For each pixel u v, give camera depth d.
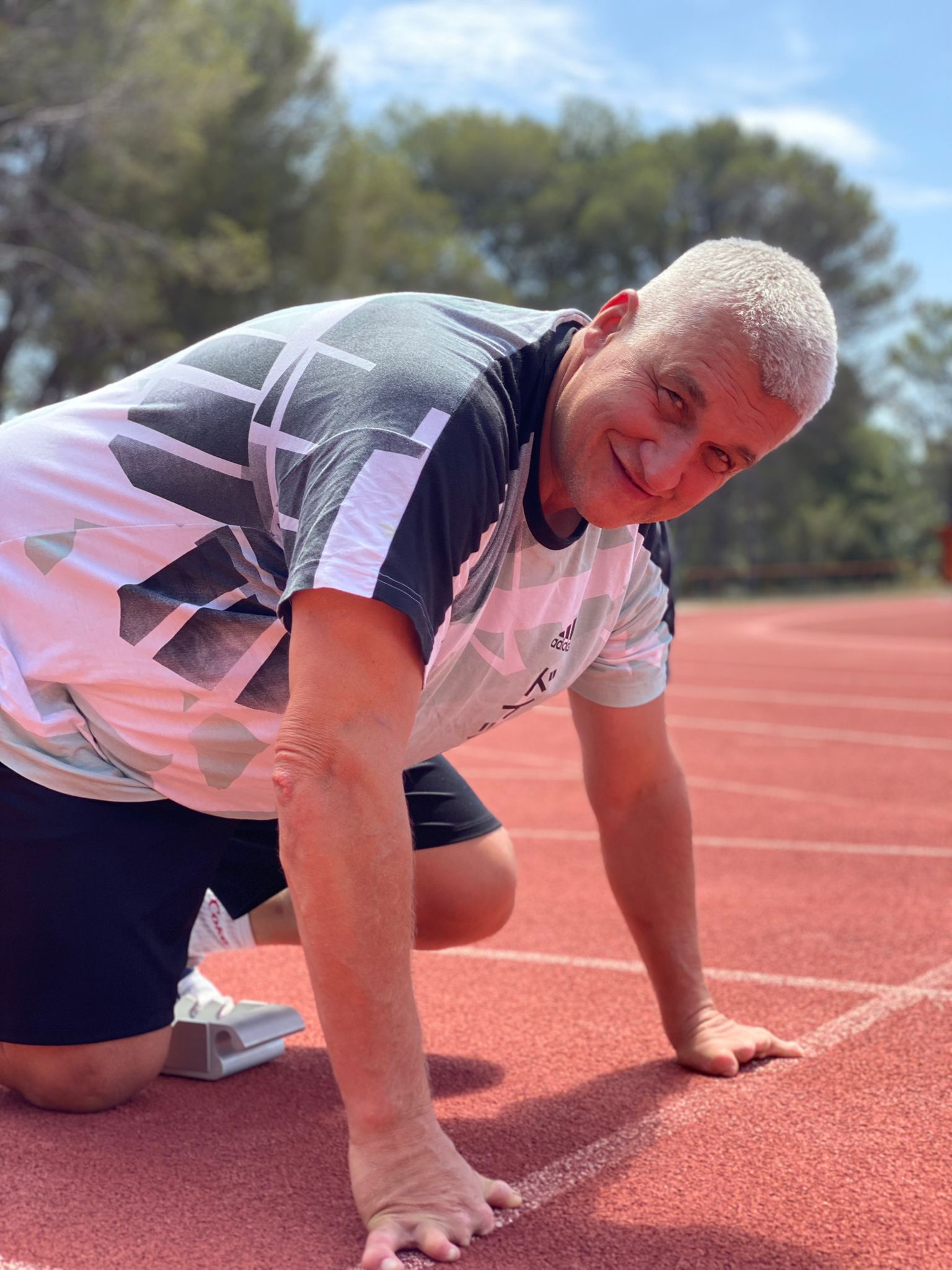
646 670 2.62
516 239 44.97
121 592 2.26
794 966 3.51
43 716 2.35
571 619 2.32
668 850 2.71
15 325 20.83
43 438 2.35
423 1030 3.02
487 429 1.93
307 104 25.16
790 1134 2.39
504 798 6.26
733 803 6.16
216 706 2.28
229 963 3.62
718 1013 2.83
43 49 18.14
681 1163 2.26
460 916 2.84
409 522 1.82
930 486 63.03
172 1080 2.71
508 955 3.68
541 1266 1.88
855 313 45.28
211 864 2.52
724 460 1.96
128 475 2.24
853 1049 2.86
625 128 49.31
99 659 2.31
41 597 2.33
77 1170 2.21
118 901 2.39
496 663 2.27
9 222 18.91
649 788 2.69
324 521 1.82
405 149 45.72
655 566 2.54
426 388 1.91
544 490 2.11
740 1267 1.89
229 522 2.16
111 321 20.22
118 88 18.53
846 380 45.50
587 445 2.00
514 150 44.88
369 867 1.84
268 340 2.17
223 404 2.14
